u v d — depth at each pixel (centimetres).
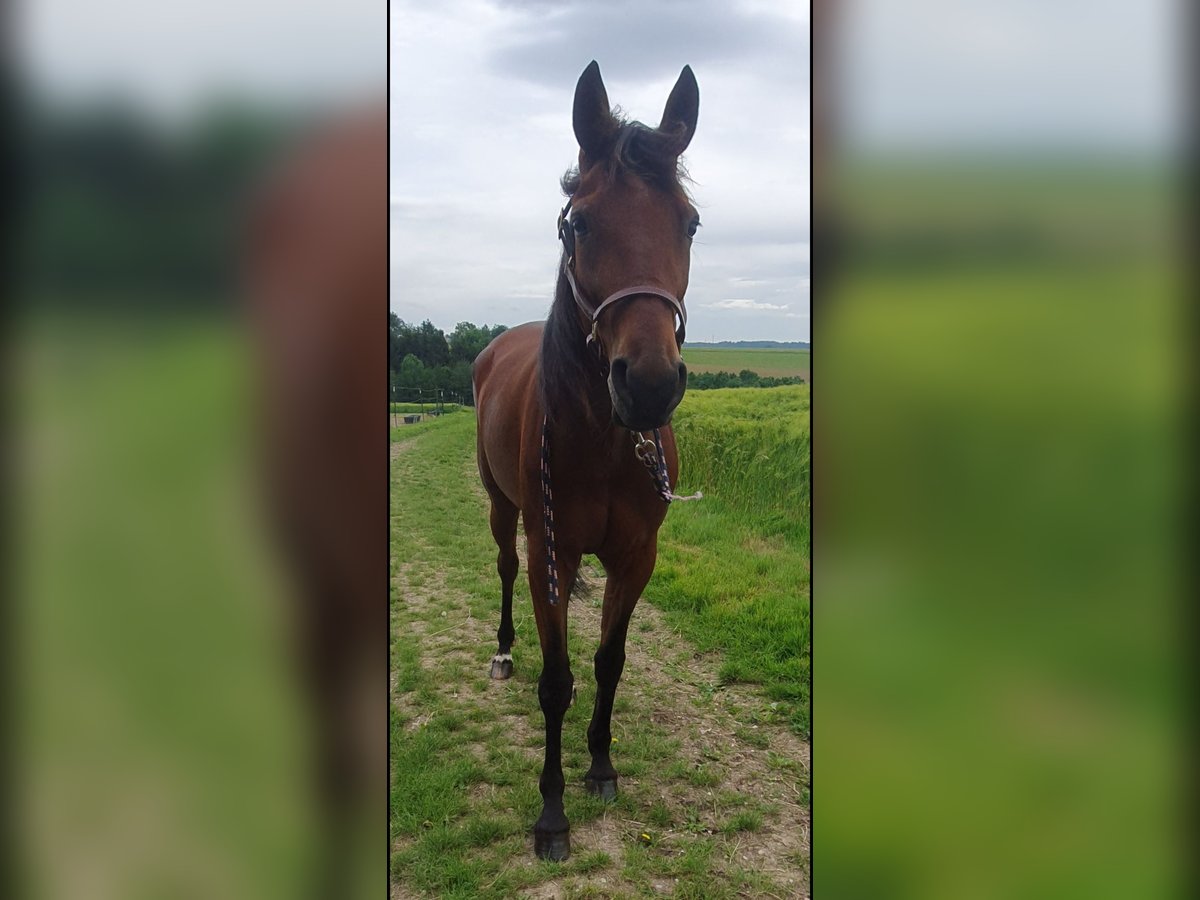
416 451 1524
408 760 309
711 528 662
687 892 233
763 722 337
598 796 281
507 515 399
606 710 285
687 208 218
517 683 391
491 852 253
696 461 812
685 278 219
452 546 718
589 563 615
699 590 494
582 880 239
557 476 247
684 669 396
